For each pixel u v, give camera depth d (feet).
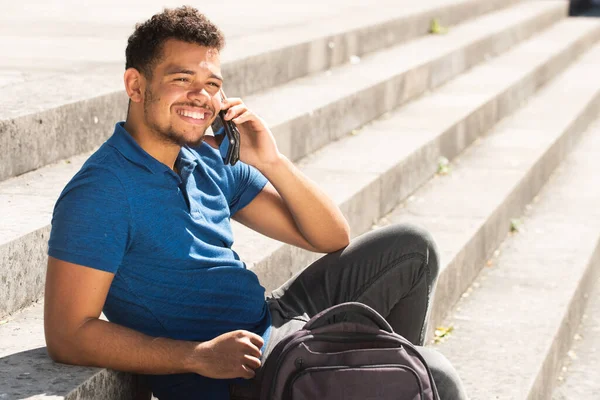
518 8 52.75
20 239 13.15
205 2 40.47
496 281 20.65
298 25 33.12
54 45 26.50
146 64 10.51
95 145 18.97
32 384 9.99
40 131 17.16
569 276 20.90
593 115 39.24
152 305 10.84
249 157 12.56
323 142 24.53
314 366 10.61
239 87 24.75
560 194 28.25
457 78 36.52
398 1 44.16
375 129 27.04
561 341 18.28
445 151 27.14
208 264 11.07
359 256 13.03
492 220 22.38
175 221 10.71
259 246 15.58
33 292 13.57
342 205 18.88
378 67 31.42
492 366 15.90
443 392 11.36
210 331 11.23
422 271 12.92
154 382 11.48
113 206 10.21
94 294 10.09
